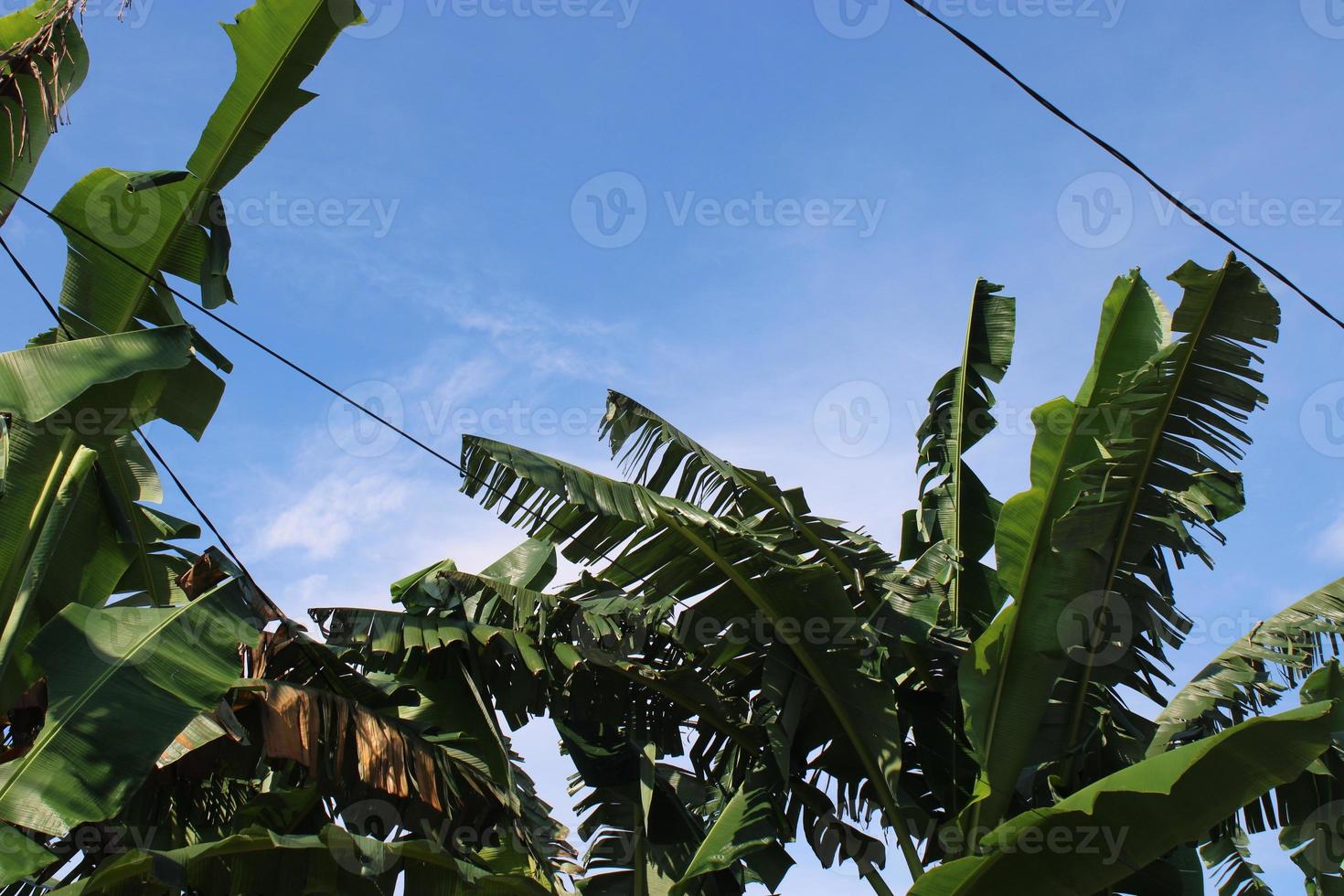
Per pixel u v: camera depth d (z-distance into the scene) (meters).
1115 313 6.93
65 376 4.99
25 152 5.90
